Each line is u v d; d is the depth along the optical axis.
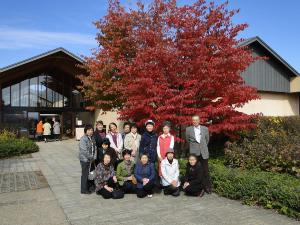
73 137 25.22
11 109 23.50
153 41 9.74
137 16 12.06
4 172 10.37
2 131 18.72
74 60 21.55
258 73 17.86
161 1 11.34
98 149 7.81
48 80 24.67
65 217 5.84
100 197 7.12
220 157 10.57
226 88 8.95
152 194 7.22
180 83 8.89
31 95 24.16
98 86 12.70
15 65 20.12
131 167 7.42
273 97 18.95
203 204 6.49
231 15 9.43
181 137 9.71
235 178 6.94
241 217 5.67
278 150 8.93
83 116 25.48
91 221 5.62
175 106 8.64
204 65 8.70
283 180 7.29
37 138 23.38
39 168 11.05
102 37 12.98
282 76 19.09
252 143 9.95
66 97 25.06
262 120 12.23
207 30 9.43
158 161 7.77
